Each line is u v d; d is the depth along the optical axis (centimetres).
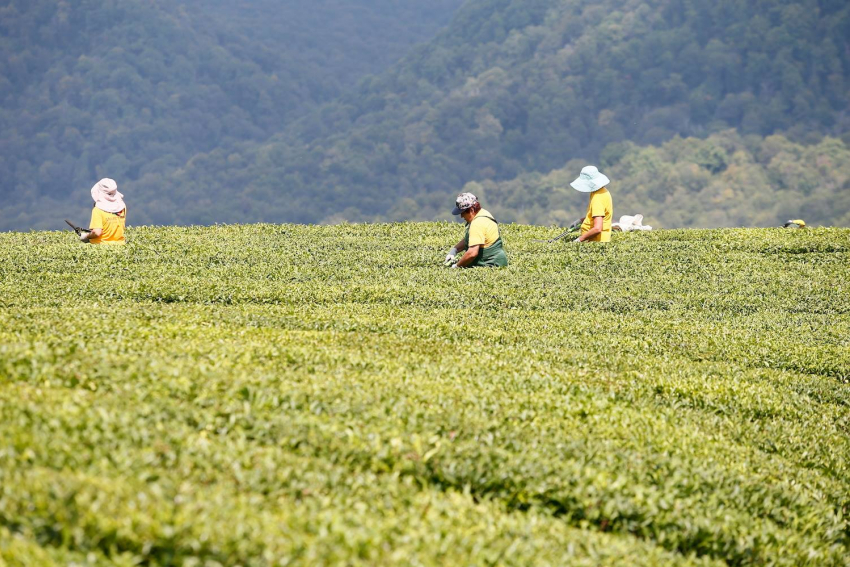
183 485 895
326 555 827
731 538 1084
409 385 1329
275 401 1162
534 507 1048
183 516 831
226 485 930
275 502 927
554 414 1320
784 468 1321
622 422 1335
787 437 1430
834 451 1411
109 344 1344
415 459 1074
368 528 893
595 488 1094
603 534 1034
